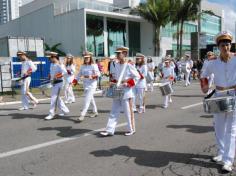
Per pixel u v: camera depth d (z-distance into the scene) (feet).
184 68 82.07
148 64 66.44
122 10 151.02
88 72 34.06
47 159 21.44
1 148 24.29
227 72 18.31
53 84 35.55
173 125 31.55
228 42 18.06
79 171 19.08
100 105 46.57
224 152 18.76
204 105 18.47
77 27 135.64
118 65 26.76
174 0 147.13
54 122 33.71
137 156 21.74
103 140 25.98
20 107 47.03
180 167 19.53
